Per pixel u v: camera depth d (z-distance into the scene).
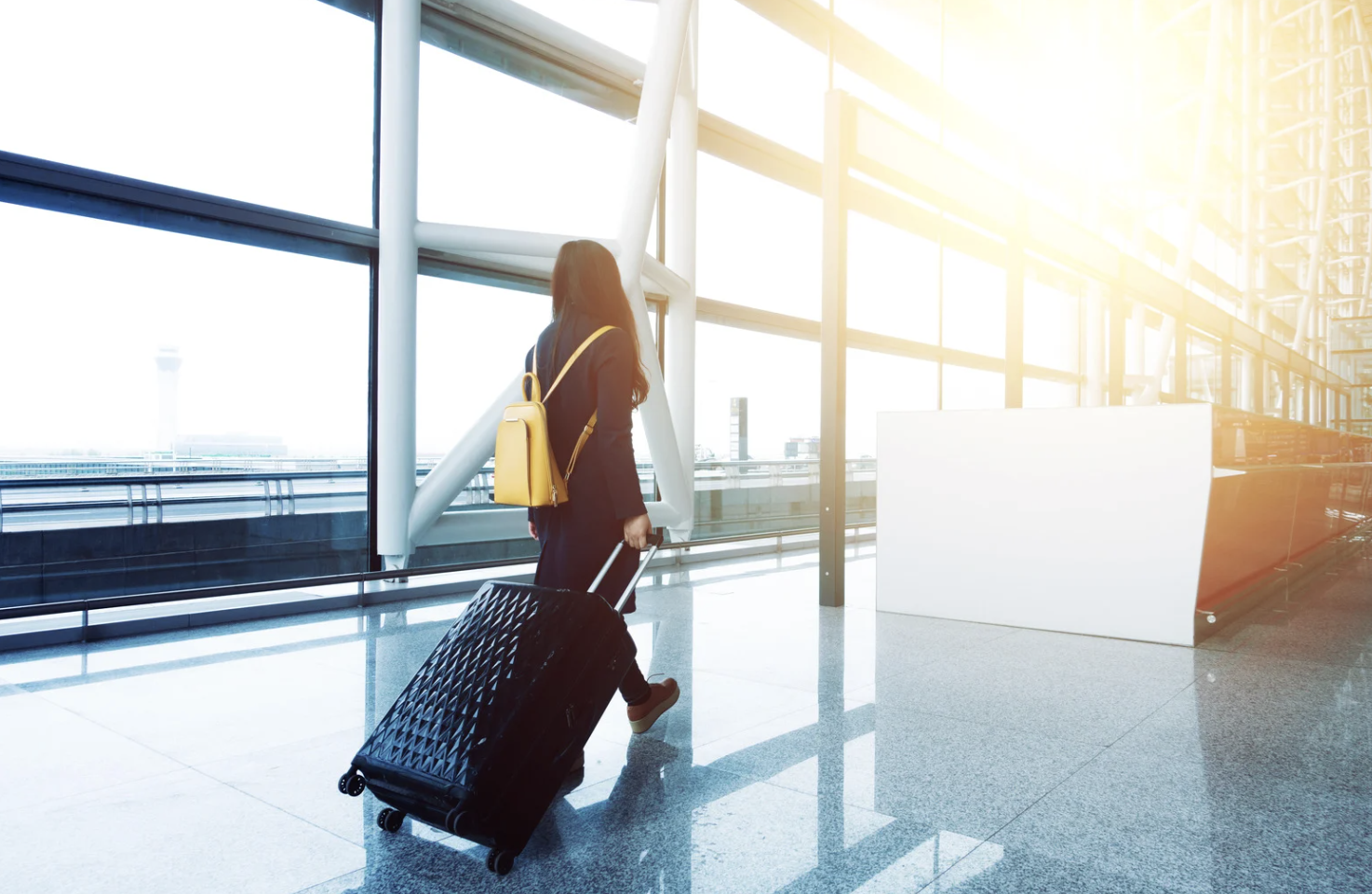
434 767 1.85
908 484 5.26
